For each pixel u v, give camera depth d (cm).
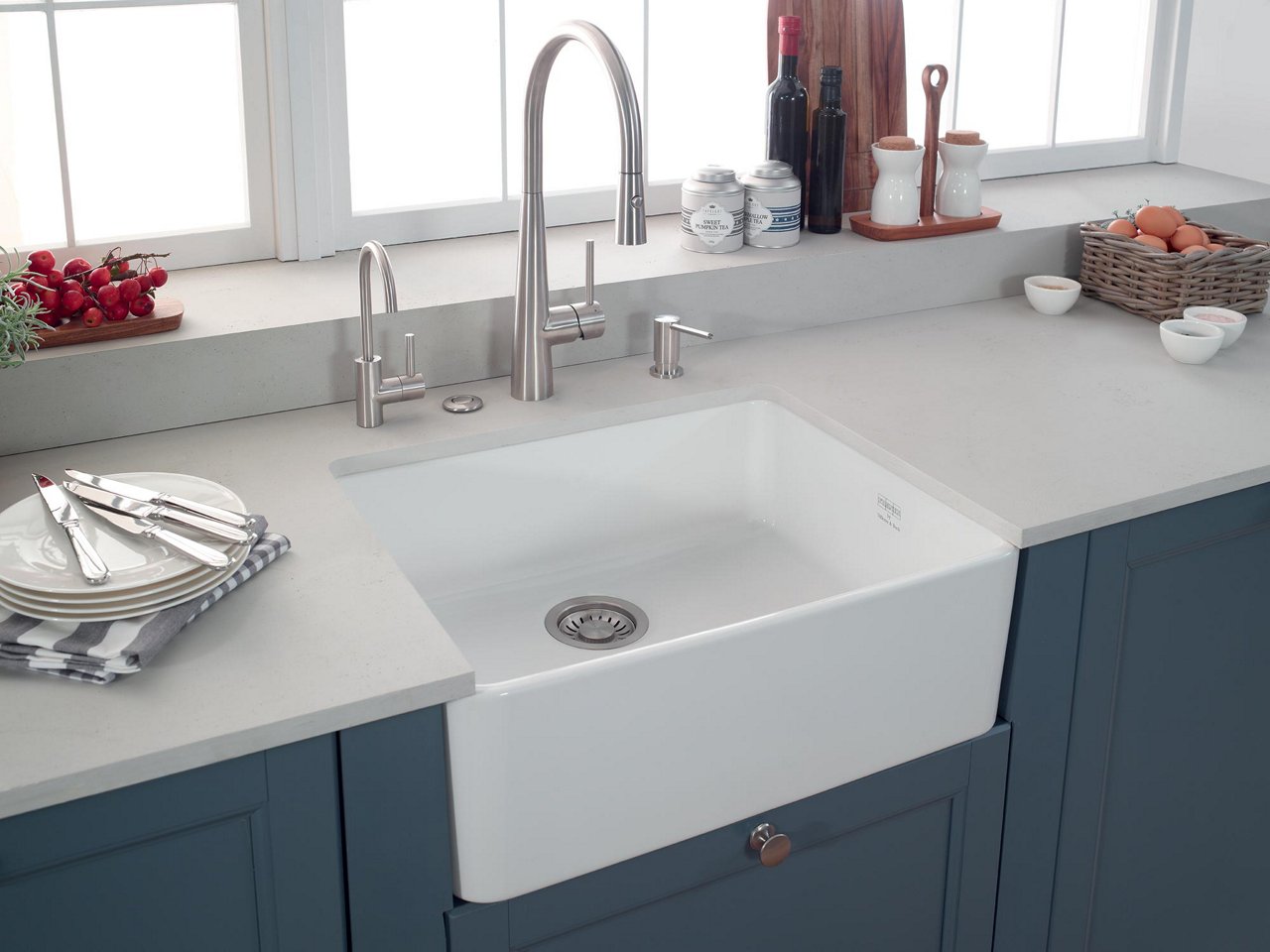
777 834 134
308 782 111
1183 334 183
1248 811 180
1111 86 247
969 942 158
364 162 193
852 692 133
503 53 194
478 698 112
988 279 207
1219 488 148
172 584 117
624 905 129
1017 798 153
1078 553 143
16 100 168
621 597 167
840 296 196
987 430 160
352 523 138
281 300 169
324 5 176
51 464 148
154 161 179
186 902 110
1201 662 163
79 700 108
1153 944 179
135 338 155
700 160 216
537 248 161
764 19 212
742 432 177
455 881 121
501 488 164
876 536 160
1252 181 238
